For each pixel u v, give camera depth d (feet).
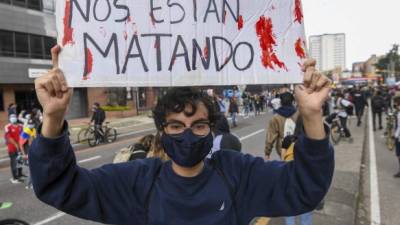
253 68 6.99
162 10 6.81
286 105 15.74
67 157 4.83
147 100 109.91
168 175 5.17
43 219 18.39
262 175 5.33
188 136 4.87
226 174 5.27
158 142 10.25
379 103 53.72
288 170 5.23
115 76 6.65
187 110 4.96
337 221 15.81
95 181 5.19
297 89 5.09
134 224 5.12
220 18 6.93
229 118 79.00
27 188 24.52
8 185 25.62
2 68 75.25
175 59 6.86
